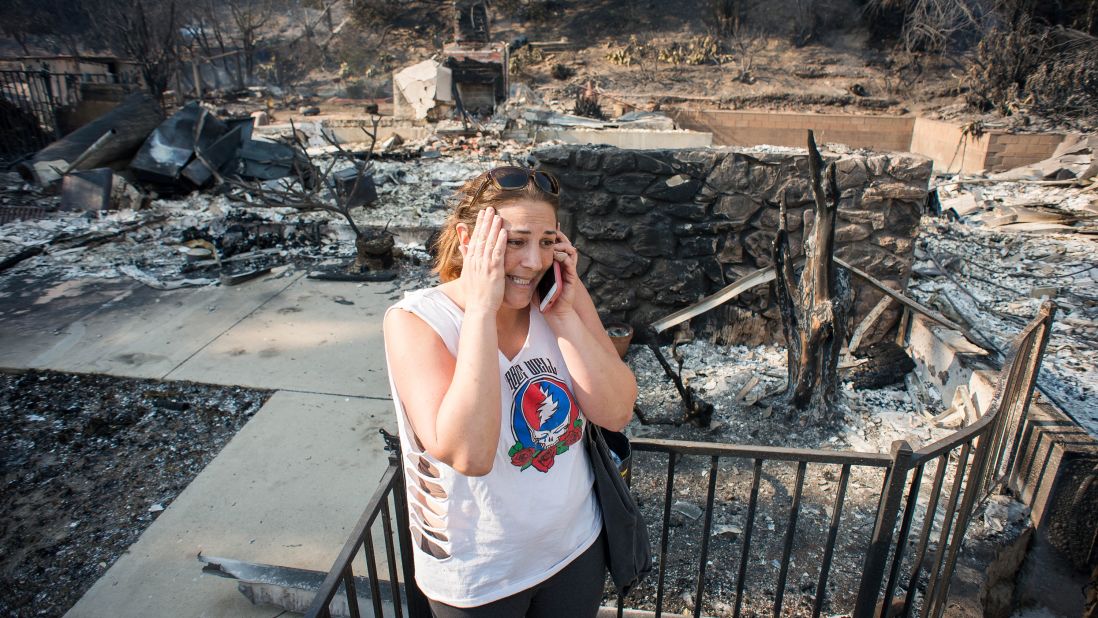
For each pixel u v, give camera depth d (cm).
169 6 2289
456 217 131
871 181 466
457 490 122
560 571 133
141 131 1002
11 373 486
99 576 303
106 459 392
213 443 409
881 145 2316
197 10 2920
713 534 318
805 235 392
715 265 503
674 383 440
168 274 695
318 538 321
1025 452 318
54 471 381
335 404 445
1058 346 479
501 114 1645
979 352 414
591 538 138
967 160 1905
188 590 291
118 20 2258
